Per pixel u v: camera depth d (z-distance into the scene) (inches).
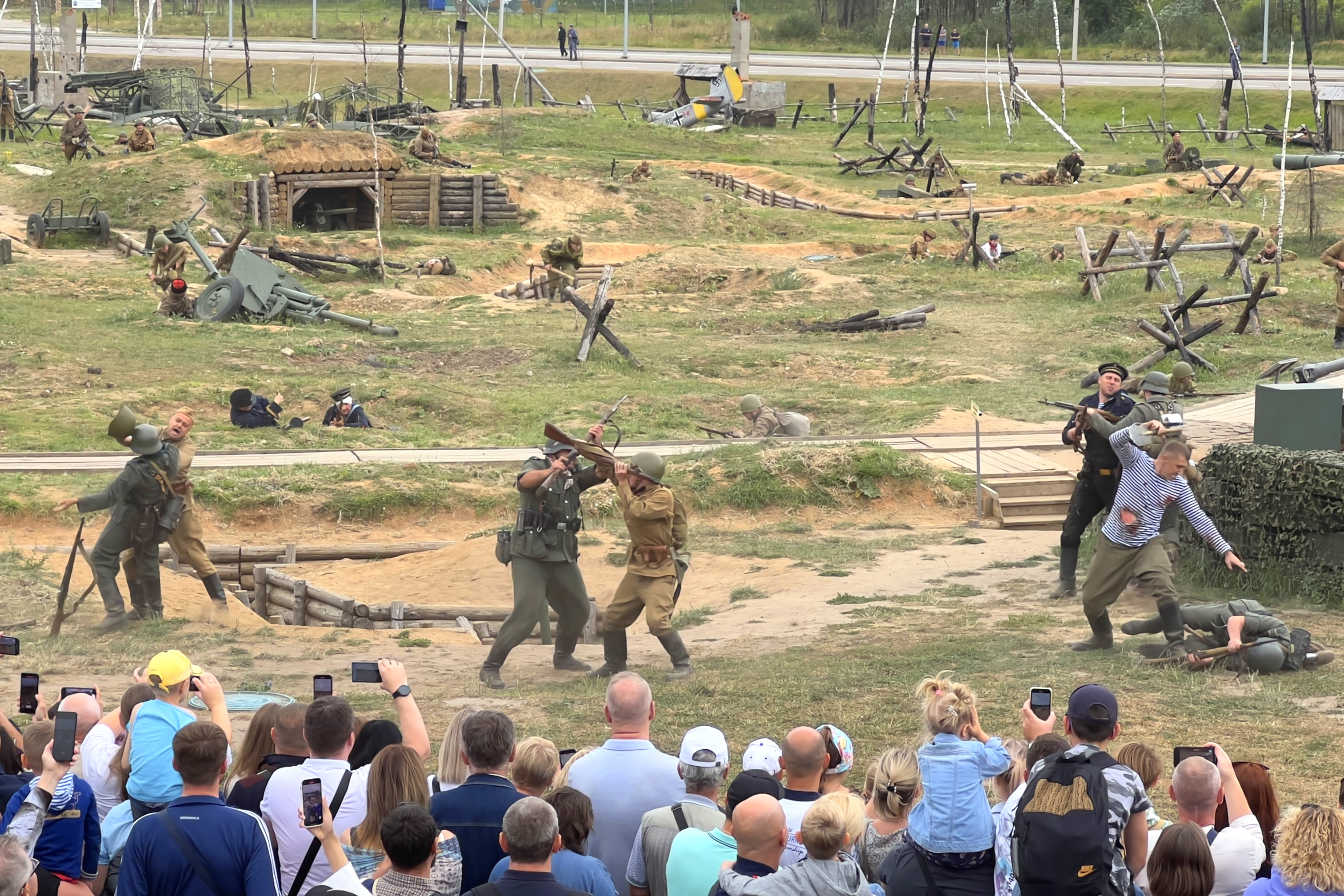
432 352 1568.7
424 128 2839.6
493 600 833.5
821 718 530.3
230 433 1196.5
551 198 2696.9
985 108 4434.1
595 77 4842.5
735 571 863.7
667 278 2105.1
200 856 272.1
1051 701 347.3
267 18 6072.8
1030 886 275.6
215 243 2080.5
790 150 3688.5
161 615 714.8
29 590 768.9
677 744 502.0
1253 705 528.4
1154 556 589.0
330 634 710.5
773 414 1203.2
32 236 2110.0
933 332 1701.5
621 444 1165.1
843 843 265.1
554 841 268.1
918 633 672.4
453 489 1027.9
